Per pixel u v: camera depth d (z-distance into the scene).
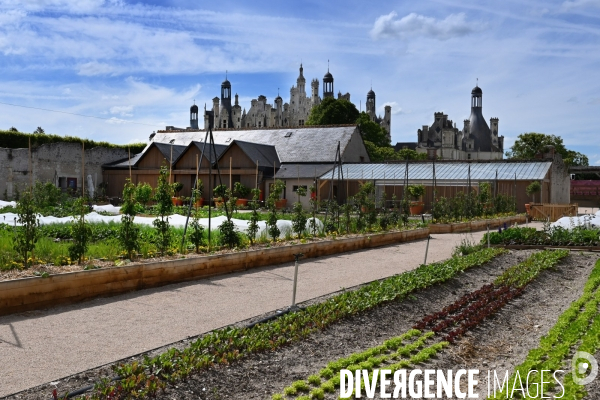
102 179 50.91
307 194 46.50
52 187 31.98
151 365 6.48
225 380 6.57
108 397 5.67
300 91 163.12
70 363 6.83
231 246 15.65
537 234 22.34
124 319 9.01
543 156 46.69
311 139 53.06
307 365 7.30
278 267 15.01
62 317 9.08
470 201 33.75
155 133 64.12
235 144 47.12
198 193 16.91
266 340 7.78
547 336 9.12
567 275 15.80
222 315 9.35
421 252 19.48
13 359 6.93
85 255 12.30
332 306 9.66
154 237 16.30
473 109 182.88
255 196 21.47
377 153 66.00
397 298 10.95
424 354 7.92
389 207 43.94
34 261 11.25
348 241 19.28
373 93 181.50
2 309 9.09
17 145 45.97
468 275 14.45
